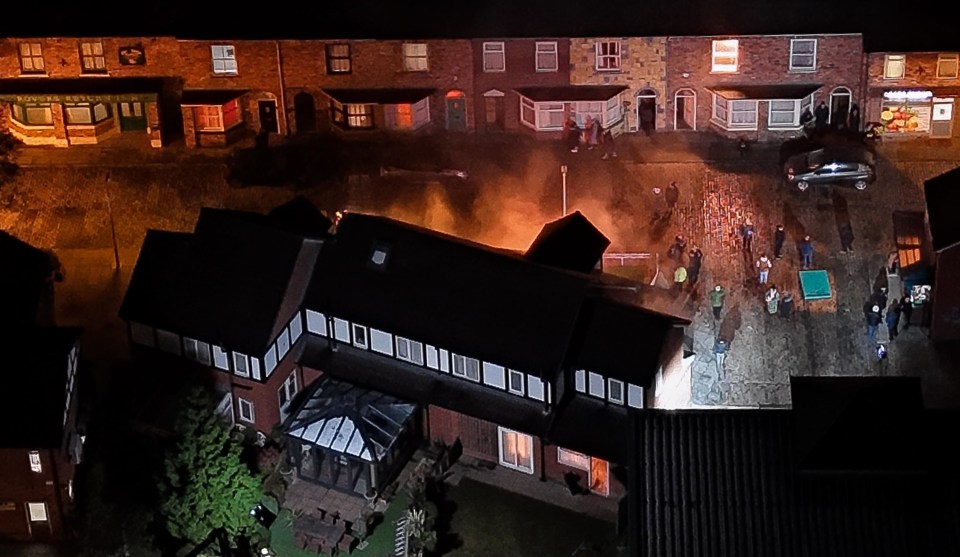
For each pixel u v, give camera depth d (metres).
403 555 75.31
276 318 79.88
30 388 74.81
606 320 77.75
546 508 77.69
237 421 81.81
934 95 99.69
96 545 76.50
